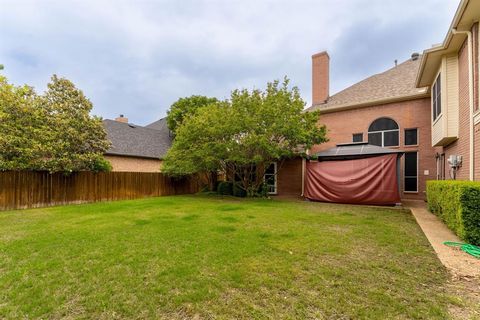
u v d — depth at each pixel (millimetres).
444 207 5949
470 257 3861
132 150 17547
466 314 2373
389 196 9617
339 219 6828
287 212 7992
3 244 4566
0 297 2725
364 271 3348
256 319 2332
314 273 3277
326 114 14500
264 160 12383
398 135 12336
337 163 10961
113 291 2842
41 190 9961
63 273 3311
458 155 7836
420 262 3662
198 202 10766
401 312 2404
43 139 9875
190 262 3648
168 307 2539
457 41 7406
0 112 9156
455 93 7918
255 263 3604
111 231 5461
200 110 13438
